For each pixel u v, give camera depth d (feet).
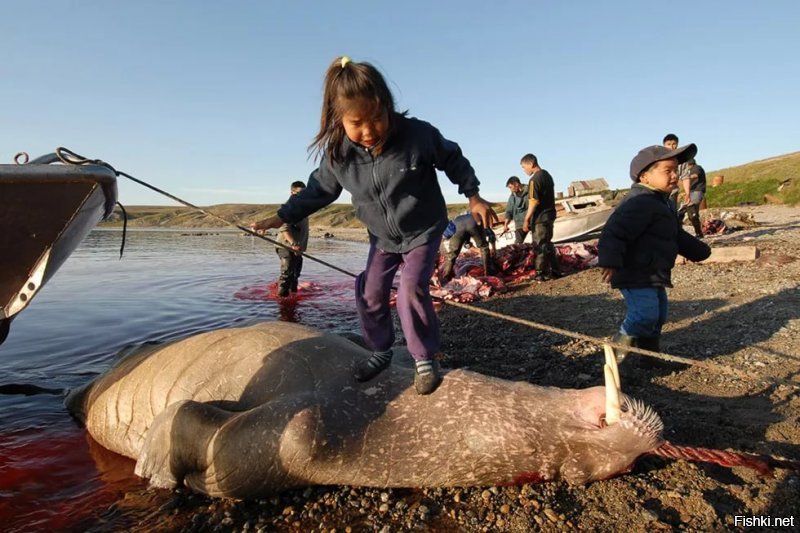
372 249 12.13
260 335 14.96
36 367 22.49
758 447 12.23
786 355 17.08
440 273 39.04
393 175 10.75
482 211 11.00
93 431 15.94
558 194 69.21
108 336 27.17
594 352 19.86
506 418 12.18
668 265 16.37
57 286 43.32
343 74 9.84
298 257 38.17
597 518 10.55
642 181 16.49
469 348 22.39
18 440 15.84
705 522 10.05
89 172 11.43
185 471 12.34
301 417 12.00
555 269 37.09
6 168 10.54
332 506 11.61
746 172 112.57
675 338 19.83
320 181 12.38
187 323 29.99
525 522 10.60
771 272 29.01
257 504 11.91
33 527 11.34
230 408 13.57
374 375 13.05
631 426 11.38
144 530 11.10
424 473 12.14
